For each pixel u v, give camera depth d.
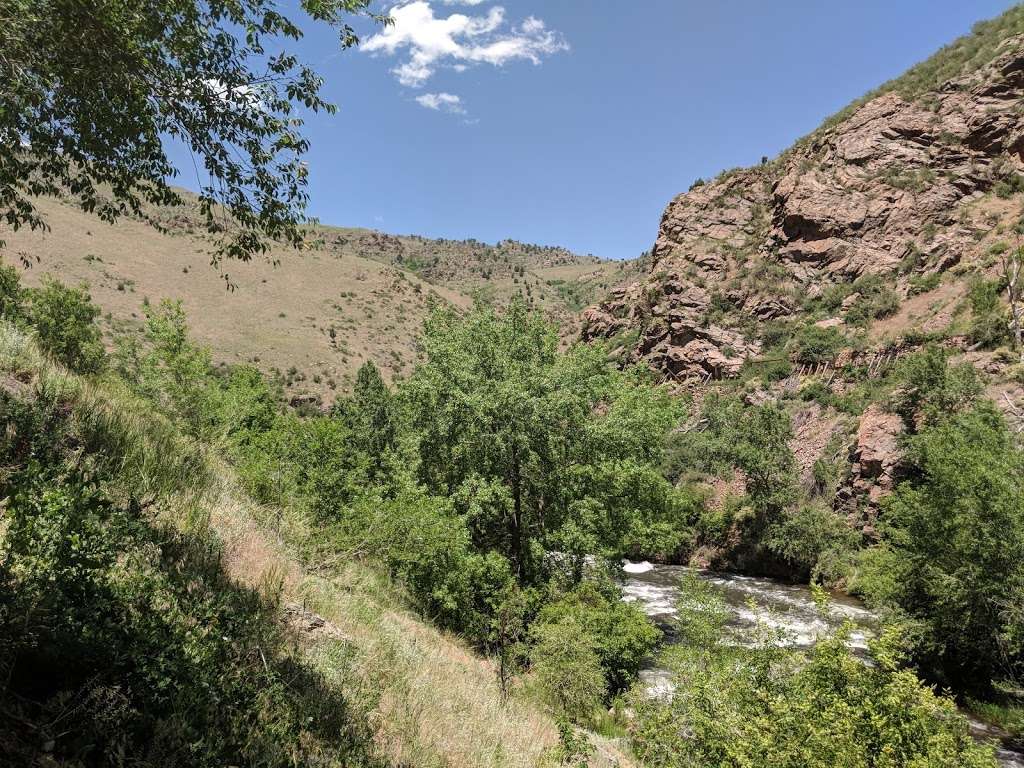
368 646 6.51
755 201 87.19
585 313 98.81
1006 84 65.75
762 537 38.28
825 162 75.25
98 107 5.03
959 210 61.81
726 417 52.06
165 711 3.29
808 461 44.38
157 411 11.85
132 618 3.68
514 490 19.12
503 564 15.16
